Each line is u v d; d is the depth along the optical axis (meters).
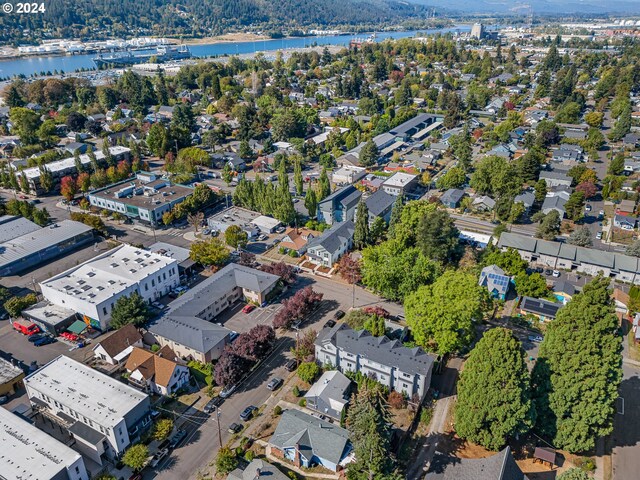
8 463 57.19
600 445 66.38
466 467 57.94
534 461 63.72
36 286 103.75
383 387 74.44
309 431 64.81
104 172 162.25
